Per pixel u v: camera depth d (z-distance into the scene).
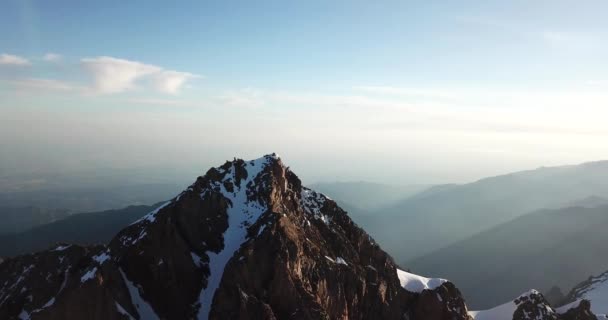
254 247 99.06
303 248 106.06
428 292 121.12
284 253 97.19
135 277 97.56
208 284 100.62
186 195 113.38
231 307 89.94
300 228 114.31
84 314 84.81
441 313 119.19
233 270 94.69
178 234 104.81
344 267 111.00
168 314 94.31
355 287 110.69
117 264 97.50
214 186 119.31
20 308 103.94
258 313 87.75
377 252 132.88
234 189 120.44
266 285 94.44
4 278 124.00
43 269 120.44
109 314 86.12
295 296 93.31
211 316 90.19
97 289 87.00
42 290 106.25
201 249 106.38
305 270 101.44
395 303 119.88
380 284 119.81
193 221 109.94
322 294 101.56
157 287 97.44
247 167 126.88
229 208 115.31
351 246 125.00
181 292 98.31
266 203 115.31
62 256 124.12
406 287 127.62
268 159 129.12
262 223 105.81
